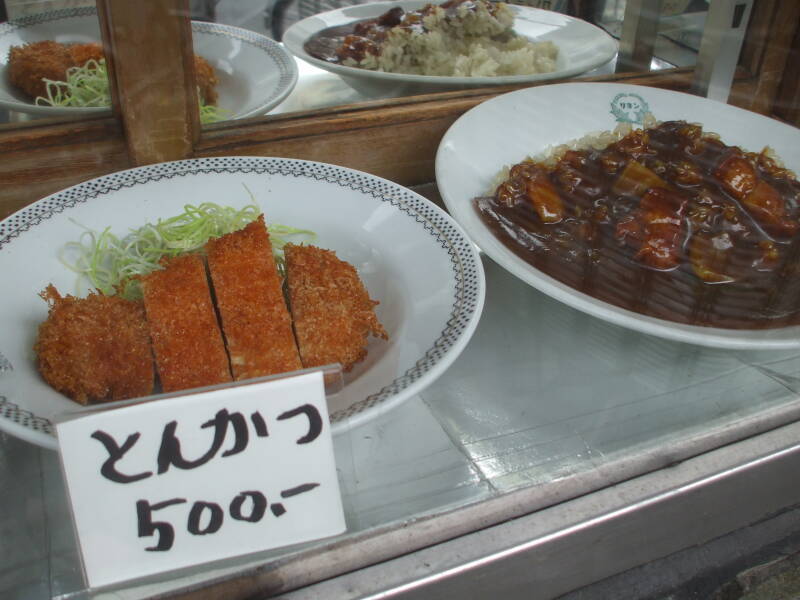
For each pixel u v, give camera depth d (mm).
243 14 1143
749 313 905
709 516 876
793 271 990
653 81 1324
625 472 794
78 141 940
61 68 960
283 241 969
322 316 814
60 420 549
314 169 1007
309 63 1197
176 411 572
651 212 1022
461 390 853
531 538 744
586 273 961
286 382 586
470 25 1331
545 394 856
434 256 898
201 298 800
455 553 725
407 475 751
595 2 1449
